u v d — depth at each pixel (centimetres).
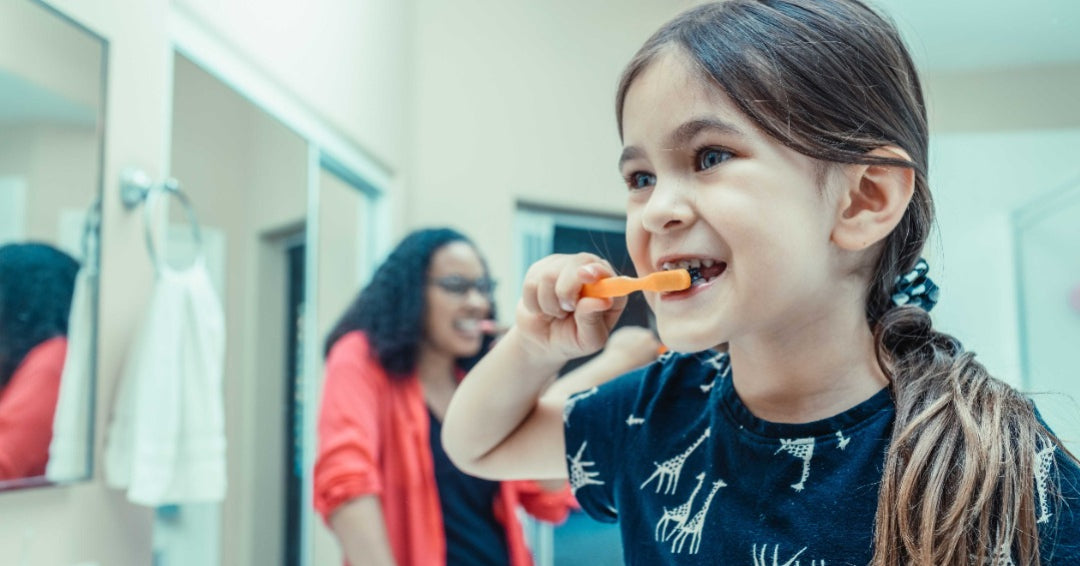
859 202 40
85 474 89
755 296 37
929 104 88
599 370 75
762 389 43
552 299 48
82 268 89
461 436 57
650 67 41
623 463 50
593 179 190
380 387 138
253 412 133
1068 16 146
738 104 38
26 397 83
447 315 141
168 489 96
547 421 56
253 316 133
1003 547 35
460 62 202
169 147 108
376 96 184
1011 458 37
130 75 97
